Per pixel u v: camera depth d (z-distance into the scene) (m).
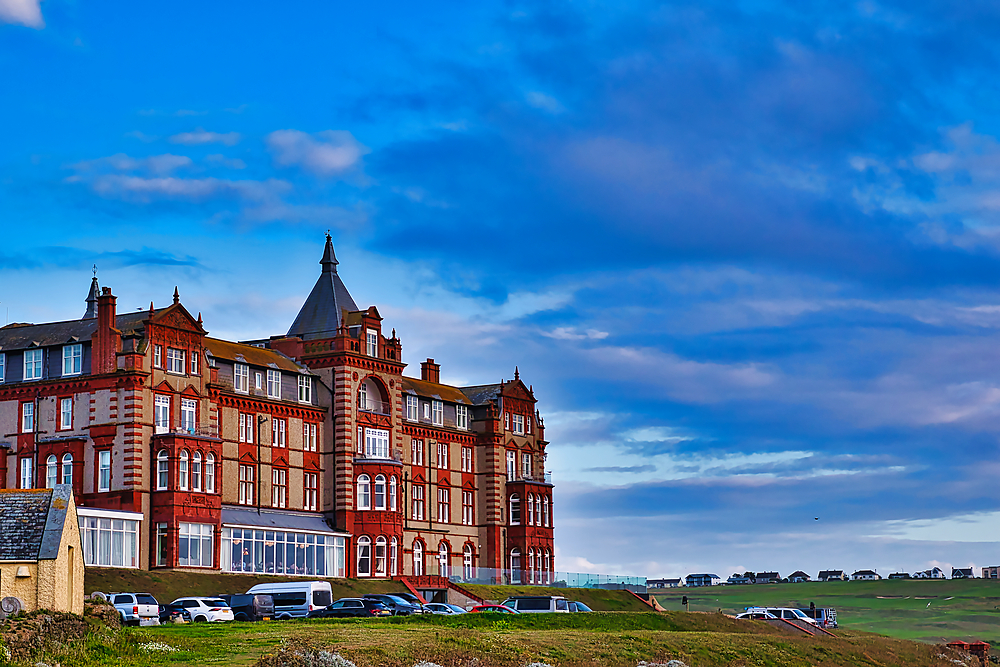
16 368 101.38
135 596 75.19
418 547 122.00
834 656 80.94
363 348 117.00
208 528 99.81
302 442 112.44
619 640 71.94
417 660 56.84
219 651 54.44
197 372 102.38
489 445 131.62
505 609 89.69
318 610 83.25
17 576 50.88
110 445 96.88
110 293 98.88
